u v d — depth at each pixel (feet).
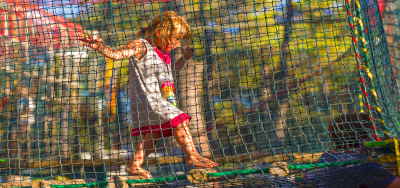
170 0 17.57
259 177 14.01
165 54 16.26
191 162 15.31
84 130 17.65
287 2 19.03
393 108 15.05
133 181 14.26
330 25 18.24
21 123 19.12
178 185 14.10
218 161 16.39
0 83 19.56
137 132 15.75
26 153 17.97
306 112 18.40
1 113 19.53
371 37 15.25
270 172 13.55
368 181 12.41
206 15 17.52
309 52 19.76
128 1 17.28
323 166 13.21
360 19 14.06
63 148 17.38
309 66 20.07
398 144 12.00
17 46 17.95
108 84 18.75
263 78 20.18
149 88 15.67
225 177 13.80
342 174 13.12
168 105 15.52
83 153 16.70
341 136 14.99
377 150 12.31
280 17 19.30
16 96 19.48
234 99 20.25
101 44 15.47
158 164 15.89
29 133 18.35
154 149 15.48
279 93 20.04
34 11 16.99
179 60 17.60
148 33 16.44
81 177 15.99
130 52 15.66
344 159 13.33
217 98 20.02
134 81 15.94
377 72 14.37
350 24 14.15
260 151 16.20
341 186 13.15
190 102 17.98
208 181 13.91
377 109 13.34
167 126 15.39
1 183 14.93
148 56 15.88
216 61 18.65
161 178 14.11
